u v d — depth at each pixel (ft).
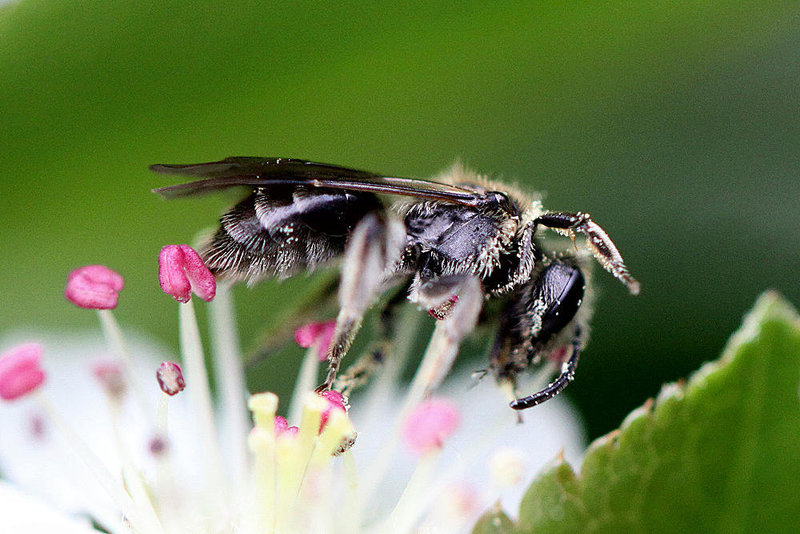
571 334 0.21
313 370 0.22
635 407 0.23
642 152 0.23
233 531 0.21
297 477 0.21
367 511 0.22
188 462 0.22
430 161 0.23
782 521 0.19
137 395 0.22
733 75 0.22
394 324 0.21
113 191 0.22
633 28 0.22
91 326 0.23
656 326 0.23
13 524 0.21
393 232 0.21
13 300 0.22
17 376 0.21
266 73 0.22
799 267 0.23
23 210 0.22
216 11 0.21
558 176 0.23
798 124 0.23
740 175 0.23
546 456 0.22
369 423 0.22
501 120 0.22
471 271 0.21
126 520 0.21
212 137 0.22
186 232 0.23
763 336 0.19
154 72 0.21
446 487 0.22
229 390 0.22
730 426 0.19
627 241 0.23
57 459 0.22
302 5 0.21
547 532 0.20
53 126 0.22
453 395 0.23
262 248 0.21
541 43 0.22
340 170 0.21
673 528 0.19
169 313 0.23
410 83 0.22
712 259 0.23
